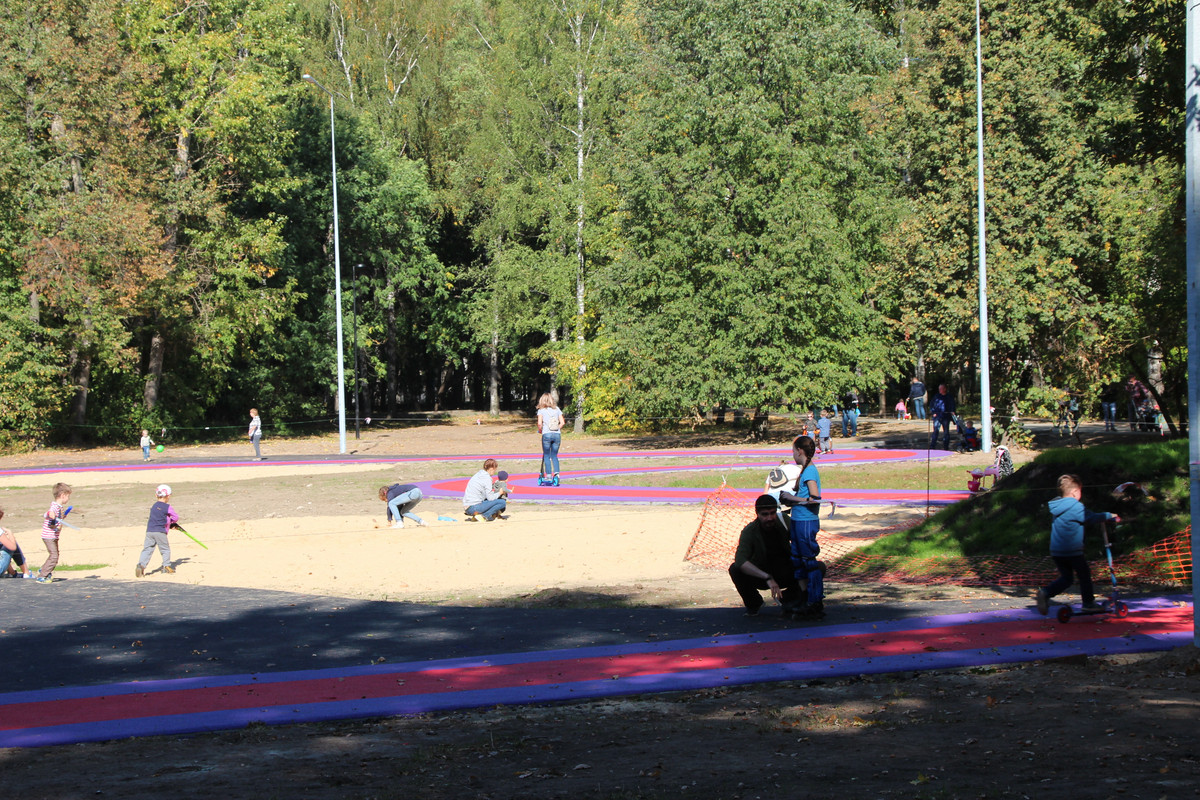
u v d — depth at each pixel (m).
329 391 58.69
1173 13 18.02
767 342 36.62
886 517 18.73
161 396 50.72
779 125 37.91
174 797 5.44
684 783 5.46
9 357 40.31
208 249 47.19
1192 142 8.23
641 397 38.19
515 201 49.72
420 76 58.97
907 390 63.12
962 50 34.12
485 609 11.62
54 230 40.91
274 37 48.84
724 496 22.66
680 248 37.22
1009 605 10.55
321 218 55.53
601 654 8.97
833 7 39.09
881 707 7.06
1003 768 5.54
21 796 5.52
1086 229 31.64
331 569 15.02
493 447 42.62
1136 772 5.36
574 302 49.75
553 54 49.19
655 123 38.84
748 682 7.89
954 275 33.53
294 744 6.57
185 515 22.47
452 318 64.06
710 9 37.44
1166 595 10.66
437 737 6.66
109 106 41.25
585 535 17.52
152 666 9.03
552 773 5.75
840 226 39.53
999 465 21.16
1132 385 31.77
